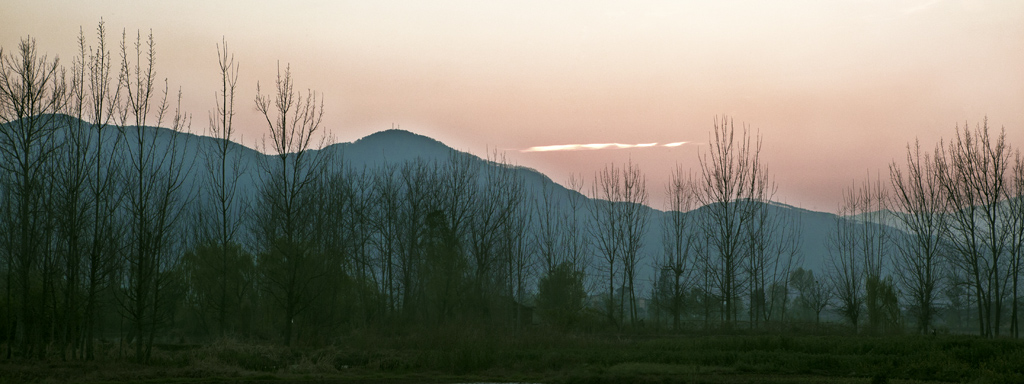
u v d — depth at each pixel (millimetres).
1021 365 22422
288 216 35844
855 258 64562
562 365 26594
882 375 20688
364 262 48094
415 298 49750
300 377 23797
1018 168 44875
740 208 56875
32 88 27500
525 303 68188
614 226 60188
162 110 32031
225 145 39156
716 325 51781
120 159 36375
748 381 21469
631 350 31156
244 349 29172
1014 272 42500
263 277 40469
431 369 26422
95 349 29906
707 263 57594
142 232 27578
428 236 49875
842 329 47938
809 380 21266
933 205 49031
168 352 29469
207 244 43094
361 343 33625
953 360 24125
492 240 53031
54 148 28656
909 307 53625
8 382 21094
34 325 27938
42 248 29453
